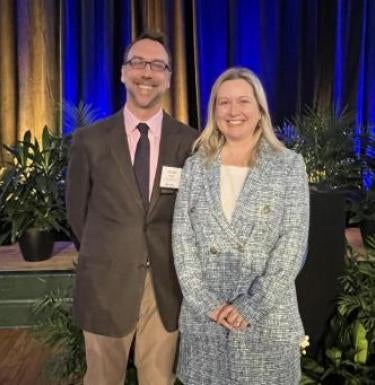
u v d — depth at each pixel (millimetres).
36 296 3109
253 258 1543
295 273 1515
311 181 3357
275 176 1571
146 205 1778
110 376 1876
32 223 3221
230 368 1563
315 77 4105
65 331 2271
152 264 1785
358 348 2113
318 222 2049
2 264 3199
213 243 1571
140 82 1756
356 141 3682
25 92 4039
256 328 1531
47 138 3393
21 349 2811
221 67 4105
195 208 1613
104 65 4008
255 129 1670
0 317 3109
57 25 4008
